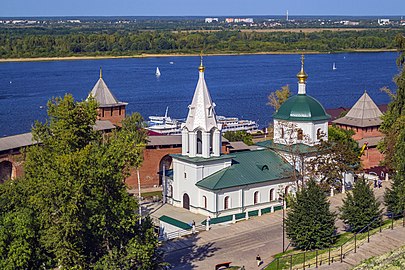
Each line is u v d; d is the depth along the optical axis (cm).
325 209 6731
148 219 5941
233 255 6938
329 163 8862
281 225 7925
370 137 12556
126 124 9525
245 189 8494
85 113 6153
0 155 9862
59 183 5044
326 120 9350
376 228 6819
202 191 8425
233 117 19862
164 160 10875
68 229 5078
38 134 6294
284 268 6212
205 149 8488
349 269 5669
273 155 9138
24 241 5128
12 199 5688
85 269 5312
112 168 5475
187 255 6988
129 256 5250
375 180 9400
